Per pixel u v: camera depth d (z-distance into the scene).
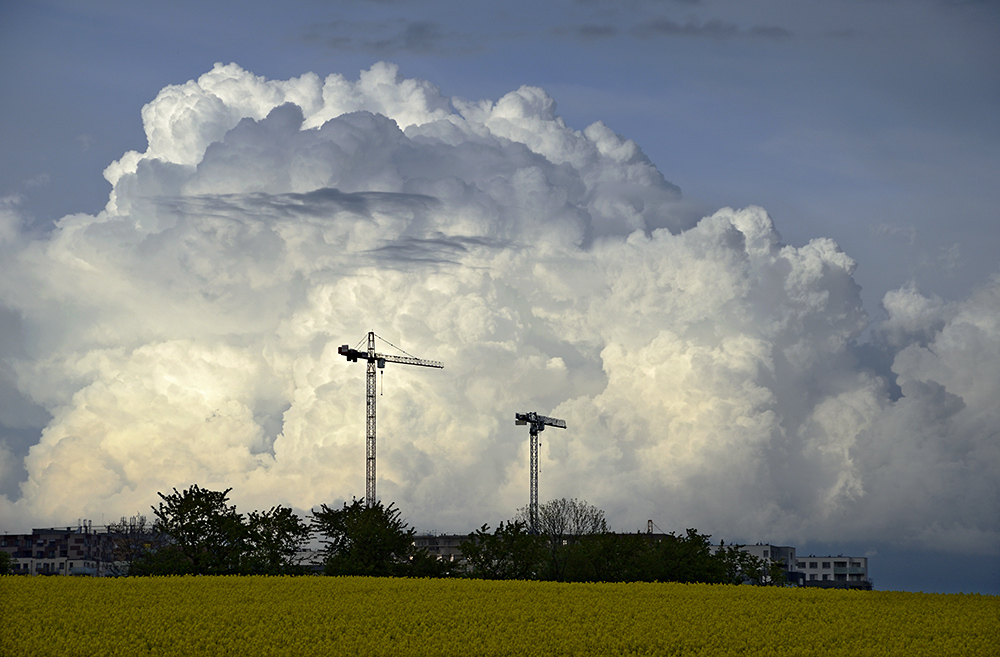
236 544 86.25
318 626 44.06
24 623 44.16
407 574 87.94
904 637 43.69
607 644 41.03
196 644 40.12
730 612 50.09
